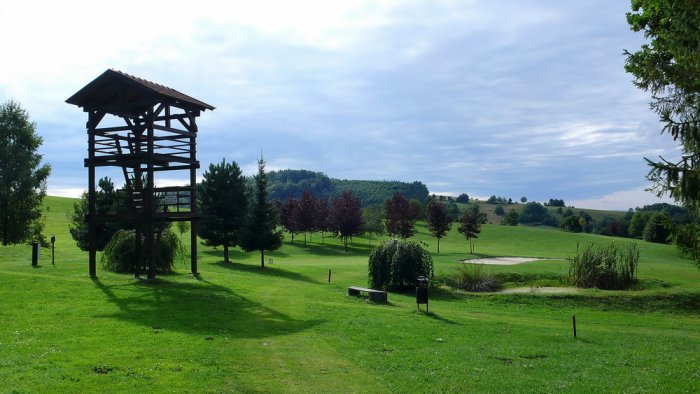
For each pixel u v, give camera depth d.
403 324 16.84
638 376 10.94
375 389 9.50
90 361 10.03
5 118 52.81
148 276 22.89
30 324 13.53
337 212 66.88
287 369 10.58
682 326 20.67
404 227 69.69
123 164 24.06
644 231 78.38
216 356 11.12
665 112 17.56
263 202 41.09
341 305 20.53
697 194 15.61
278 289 23.81
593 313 23.56
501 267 37.09
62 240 56.12
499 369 11.24
